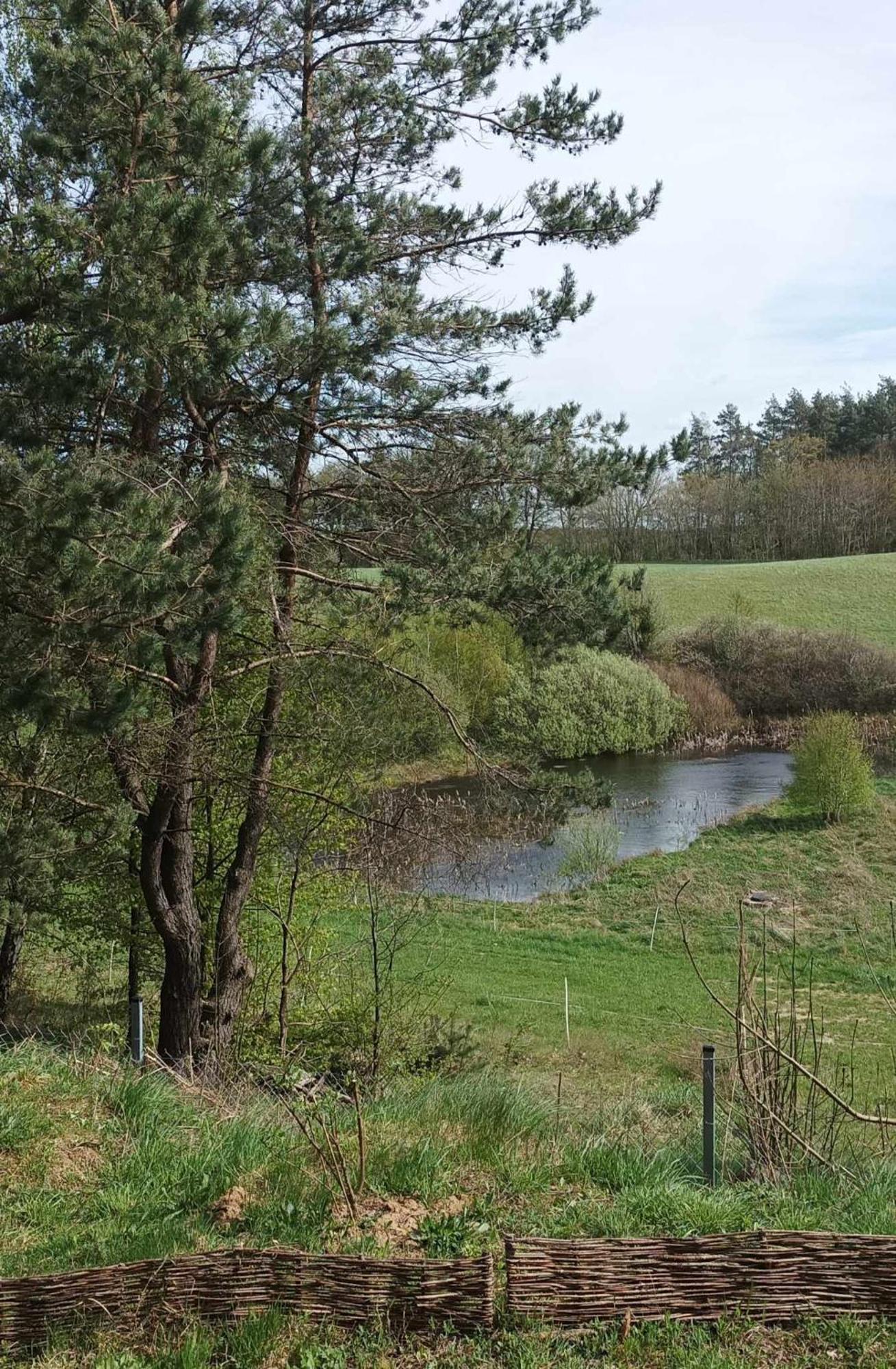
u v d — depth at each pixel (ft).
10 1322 13.43
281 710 40.40
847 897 71.41
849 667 158.10
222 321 27.09
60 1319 13.51
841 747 92.48
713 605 197.57
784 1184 18.28
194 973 34.71
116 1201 16.96
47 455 24.47
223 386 30.30
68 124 27.61
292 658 35.53
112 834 33.83
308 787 40.83
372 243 31.73
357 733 37.93
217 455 32.99
